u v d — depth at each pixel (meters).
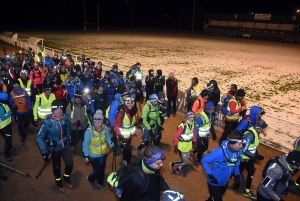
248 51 33.00
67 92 8.29
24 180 5.53
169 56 27.20
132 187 2.99
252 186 5.75
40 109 6.78
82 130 6.50
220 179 4.08
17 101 6.79
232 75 18.80
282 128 9.20
